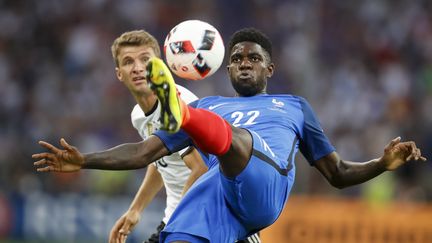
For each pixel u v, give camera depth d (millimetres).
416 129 63969
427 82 73250
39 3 86125
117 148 19859
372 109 69688
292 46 75312
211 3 80375
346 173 22891
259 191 19906
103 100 74750
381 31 79000
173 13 81938
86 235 61219
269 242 49312
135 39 23719
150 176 26109
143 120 24562
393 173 56469
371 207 49375
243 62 22375
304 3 77125
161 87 17891
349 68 74750
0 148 69125
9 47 82812
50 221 62312
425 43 78250
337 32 78188
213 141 18938
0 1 86375
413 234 48812
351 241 49156
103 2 83562
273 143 21016
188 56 22469
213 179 20938
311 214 49562
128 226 25906
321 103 69625
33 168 66812
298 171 55250
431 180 57562
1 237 63094
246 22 79312
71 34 82562
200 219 20406
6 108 76438
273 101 22266
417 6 80625
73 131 71812
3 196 63844
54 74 79625
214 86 69062
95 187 63562
